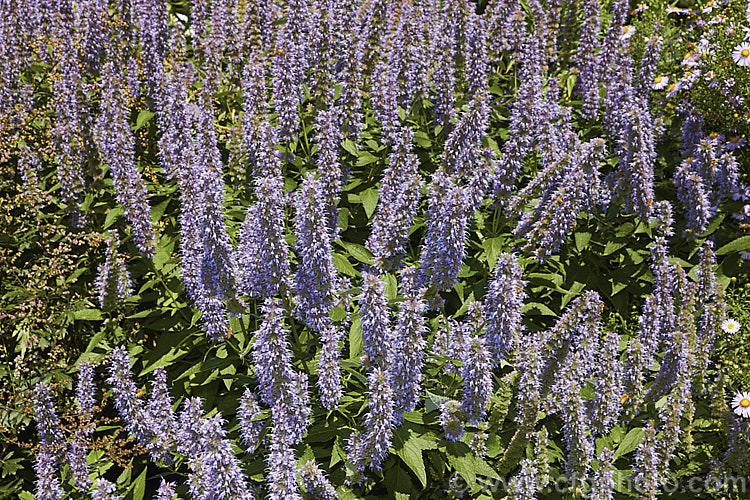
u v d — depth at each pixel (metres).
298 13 1.26
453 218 1.02
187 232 1.11
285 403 1.00
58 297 1.21
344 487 1.02
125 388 1.05
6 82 1.30
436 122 1.25
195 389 1.13
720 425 1.09
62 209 1.26
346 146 1.20
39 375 1.17
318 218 1.01
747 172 1.31
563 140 1.21
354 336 1.05
